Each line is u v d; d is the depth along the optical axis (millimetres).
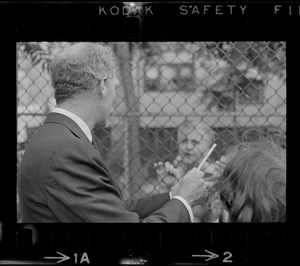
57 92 1797
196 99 3123
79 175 1664
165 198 2143
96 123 1833
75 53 1795
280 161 1730
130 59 3109
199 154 3078
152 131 3146
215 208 1967
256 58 3029
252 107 2971
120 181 3143
